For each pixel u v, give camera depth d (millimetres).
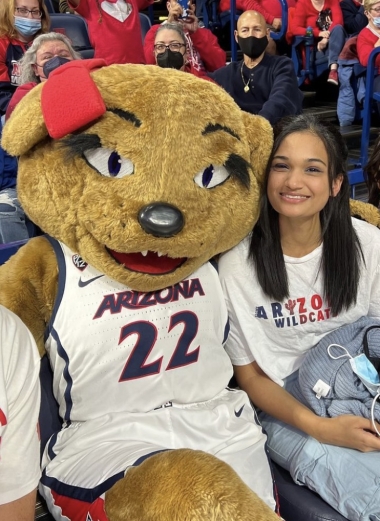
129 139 1351
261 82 3715
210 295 1605
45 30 3455
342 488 1512
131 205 1344
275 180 1544
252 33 3600
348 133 4672
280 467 1714
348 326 1649
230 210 1495
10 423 995
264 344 1685
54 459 1451
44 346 1545
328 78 5277
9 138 1404
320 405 1573
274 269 1607
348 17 5527
